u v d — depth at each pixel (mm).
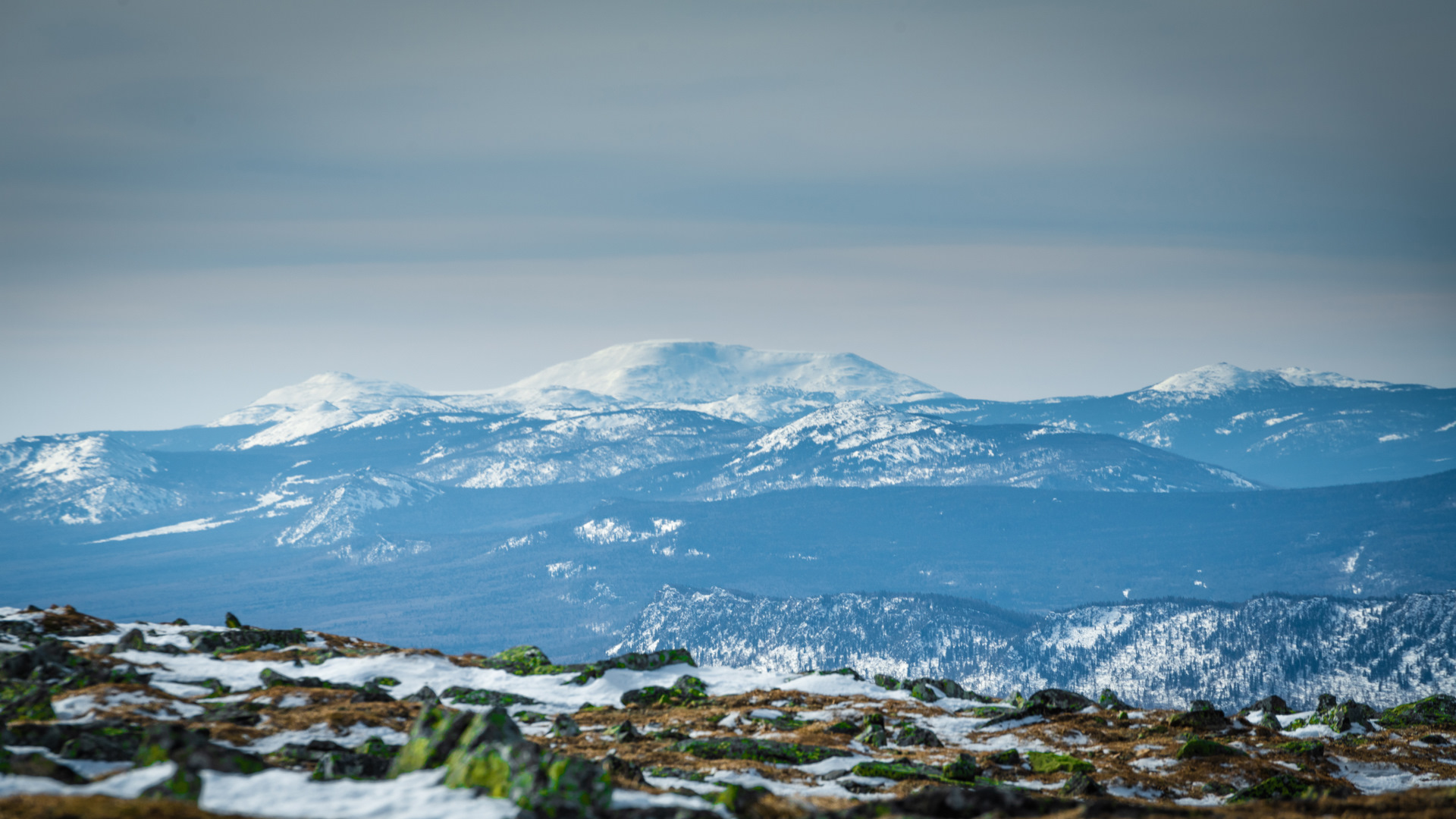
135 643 104875
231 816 34594
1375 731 96688
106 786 39656
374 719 67500
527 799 36562
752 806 41562
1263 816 43844
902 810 43031
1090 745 87562
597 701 103625
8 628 107812
